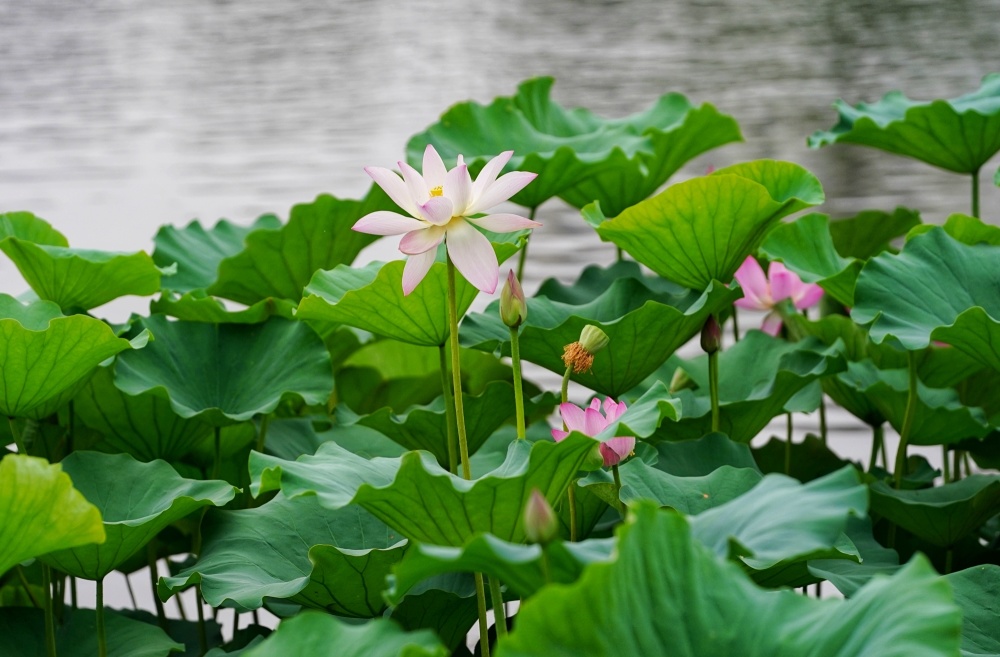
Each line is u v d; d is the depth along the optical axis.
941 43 18.64
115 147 15.16
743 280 6.55
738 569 5.37
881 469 6.53
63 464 5.91
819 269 6.52
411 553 5.34
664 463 6.01
